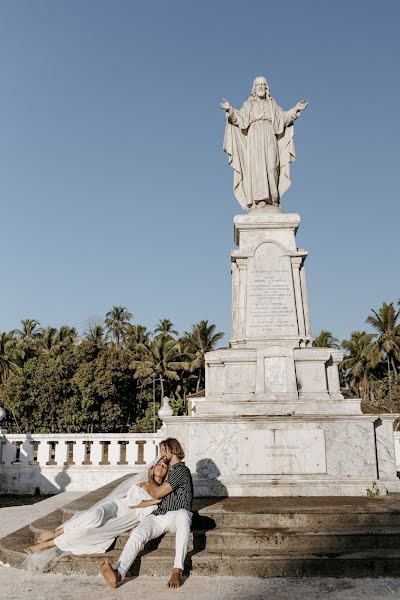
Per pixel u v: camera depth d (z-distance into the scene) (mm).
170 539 6527
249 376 10406
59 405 39844
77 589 5570
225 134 12594
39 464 15742
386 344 47656
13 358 48094
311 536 6590
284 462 9078
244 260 11516
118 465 15656
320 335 53188
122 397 43406
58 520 8086
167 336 49562
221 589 5543
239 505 7684
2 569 6410
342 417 9188
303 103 12555
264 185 11961
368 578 5934
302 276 11523
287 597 5281
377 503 7719
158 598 5262
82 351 41750
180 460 6766
